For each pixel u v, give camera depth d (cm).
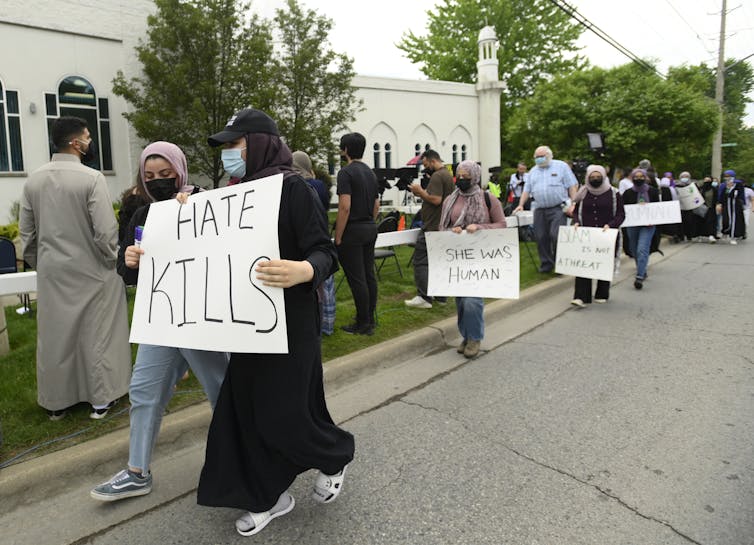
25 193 315
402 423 347
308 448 219
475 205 461
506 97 3391
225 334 204
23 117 1308
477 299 460
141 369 250
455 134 2542
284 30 1489
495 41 2580
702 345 491
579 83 2200
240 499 217
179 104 1312
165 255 223
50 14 1312
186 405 348
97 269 319
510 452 304
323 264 204
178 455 313
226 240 207
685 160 2173
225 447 218
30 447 293
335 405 381
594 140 1244
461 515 247
